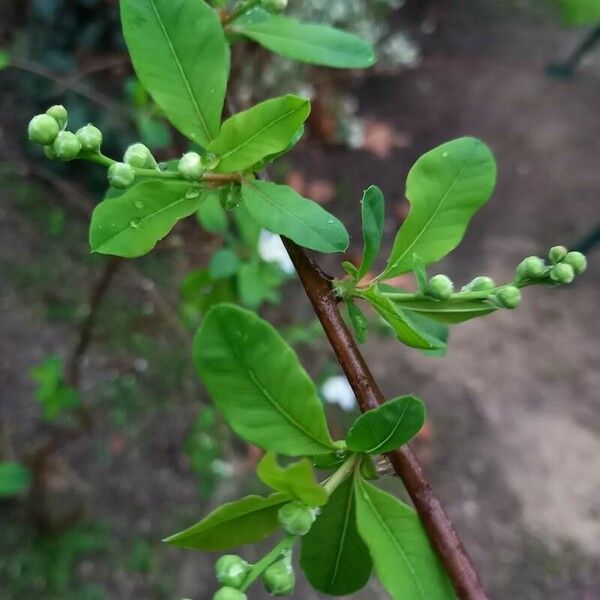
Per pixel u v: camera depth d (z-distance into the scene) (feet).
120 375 1.61
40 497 1.37
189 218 1.42
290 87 2.13
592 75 2.60
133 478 1.52
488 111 2.49
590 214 2.19
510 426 1.77
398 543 0.35
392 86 2.55
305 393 0.31
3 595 1.33
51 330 1.66
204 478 1.39
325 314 0.39
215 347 0.30
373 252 0.40
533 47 2.71
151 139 0.95
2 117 1.87
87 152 0.38
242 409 0.31
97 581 1.39
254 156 0.39
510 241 2.13
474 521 1.62
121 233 0.39
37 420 1.53
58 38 1.86
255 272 0.97
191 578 1.43
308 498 0.30
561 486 1.69
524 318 1.96
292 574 0.32
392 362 1.85
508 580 1.55
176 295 1.66
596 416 1.80
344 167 2.29
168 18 0.41
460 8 2.87
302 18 2.19
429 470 1.69
